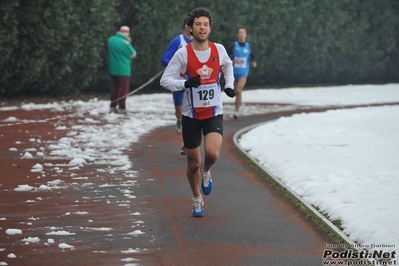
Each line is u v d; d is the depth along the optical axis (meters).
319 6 77.81
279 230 16.56
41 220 17.38
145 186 21.67
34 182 22.08
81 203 19.27
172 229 16.62
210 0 65.94
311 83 83.00
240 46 42.91
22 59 49.78
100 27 54.72
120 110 45.22
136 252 14.70
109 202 19.42
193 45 17.31
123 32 44.88
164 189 21.28
